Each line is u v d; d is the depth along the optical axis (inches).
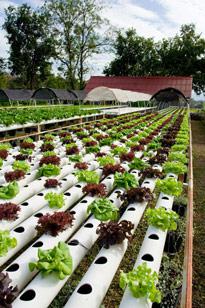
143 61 693.3
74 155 100.9
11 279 34.4
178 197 72.5
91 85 514.3
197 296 52.2
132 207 59.8
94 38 606.9
